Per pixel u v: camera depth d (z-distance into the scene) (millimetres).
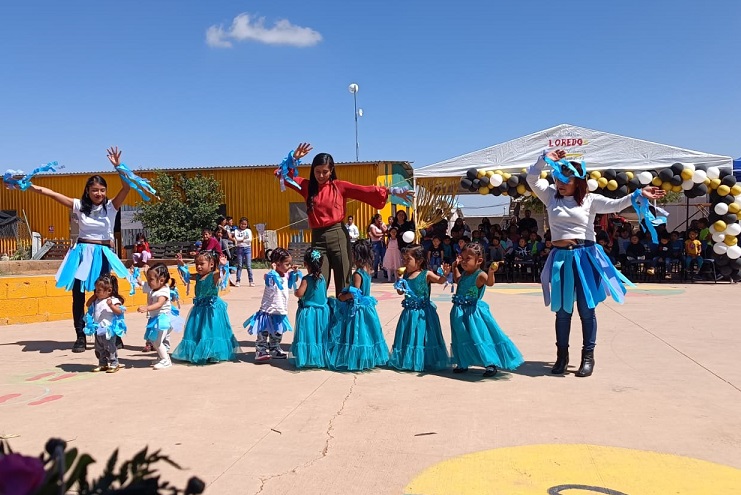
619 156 15859
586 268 6082
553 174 6250
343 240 6859
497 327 6125
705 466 3754
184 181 26375
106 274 7188
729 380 5758
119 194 7812
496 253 17094
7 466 1308
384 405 5070
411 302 6441
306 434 4352
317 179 6859
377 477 3613
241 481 3547
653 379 5836
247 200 26781
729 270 15641
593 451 4004
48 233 27312
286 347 7773
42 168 7547
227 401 5188
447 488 3465
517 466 3766
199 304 6852
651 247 16688
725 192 15016
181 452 3992
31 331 9031
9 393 5480
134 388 5652
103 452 3971
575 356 6910
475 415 4793
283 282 6953
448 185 17969
